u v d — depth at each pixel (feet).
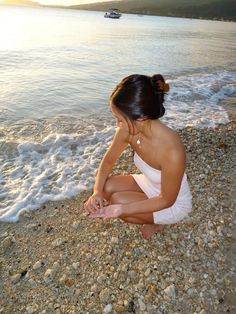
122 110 7.13
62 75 41.50
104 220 12.67
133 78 7.06
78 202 14.44
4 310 9.52
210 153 17.97
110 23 238.48
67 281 10.26
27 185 15.66
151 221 10.43
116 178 10.69
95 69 47.24
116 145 10.09
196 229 11.90
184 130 21.97
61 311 9.39
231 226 12.12
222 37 146.41
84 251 11.33
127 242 11.48
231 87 38.70
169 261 10.65
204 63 60.44
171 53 72.43
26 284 10.30
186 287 9.78
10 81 36.27
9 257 11.41
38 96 30.68
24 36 89.61
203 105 30.66
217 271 10.28
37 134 21.42
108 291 9.80
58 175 16.62
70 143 20.07
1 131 21.45
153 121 7.97
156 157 8.38
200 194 13.92
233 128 22.95
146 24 258.98
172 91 34.94
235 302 9.35
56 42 79.61
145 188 9.96
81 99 30.71
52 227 12.80
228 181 14.99
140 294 9.64
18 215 13.53
